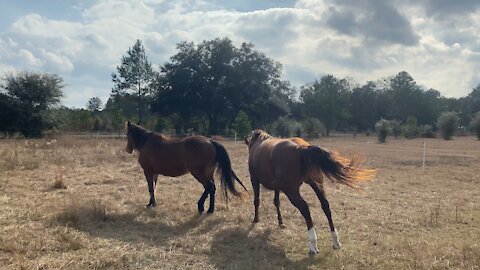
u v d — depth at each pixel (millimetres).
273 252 6457
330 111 83312
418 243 6828
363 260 6012
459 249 6434
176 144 9094
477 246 6496
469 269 5664
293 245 6730
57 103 45719
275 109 63969
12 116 43094
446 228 7930
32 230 6902
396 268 5691
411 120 57719
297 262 5988
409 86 92812
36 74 44844
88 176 13352
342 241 6992
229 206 9578
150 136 9469
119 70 68062
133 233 7289
